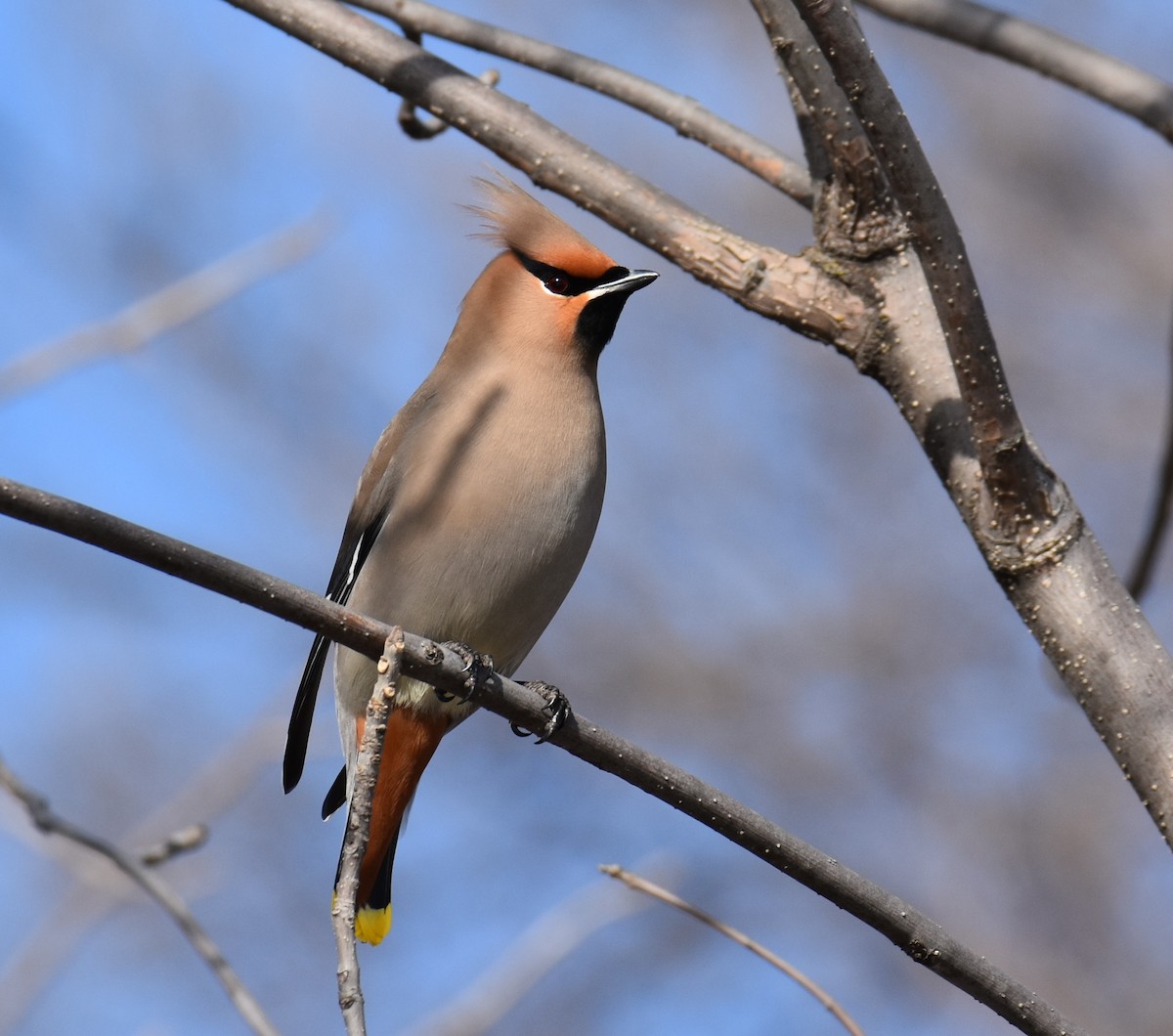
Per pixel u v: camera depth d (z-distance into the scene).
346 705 10.22
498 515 10.02
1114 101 9.30
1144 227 20.05
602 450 10.45
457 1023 10.16
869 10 9.89
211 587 6.82
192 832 9.48
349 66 9.48
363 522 10.66
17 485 6.29
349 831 6.88
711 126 9.55
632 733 18.55
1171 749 7.20
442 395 10.57
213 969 8.51
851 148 8.29
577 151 9.05
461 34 9.98
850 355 8.41
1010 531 7.54
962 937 17.45
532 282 10.61
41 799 9.10
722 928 7.84
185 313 11.50
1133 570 9.32
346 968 6.50
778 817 18.23
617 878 8.00
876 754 18.41
